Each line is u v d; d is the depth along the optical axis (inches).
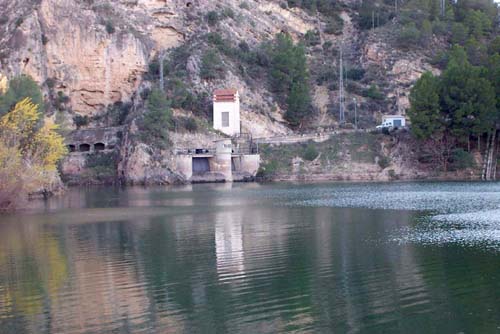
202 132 6481.3
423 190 4515.3
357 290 1642.5
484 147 6023.6
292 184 5684.1
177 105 6673.2
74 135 6811.0
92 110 7322.8
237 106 6624.0
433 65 7593.5
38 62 7022.6
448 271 1804.9
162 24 7775.6
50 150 4323.3
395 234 2454.5
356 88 7618.1
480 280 1699.1
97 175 6387.8
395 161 6131.9
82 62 7244.1
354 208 3403.1
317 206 3565.5
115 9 7647.6
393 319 1417.3
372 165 6151.6
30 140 4207.7
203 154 6279.5
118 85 7362.2
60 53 7175.2
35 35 7066.9
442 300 1535.4
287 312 1486.2
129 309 1545.3
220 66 7190.0
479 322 1384.1
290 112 7052.2
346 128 6914.4
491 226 2605.8
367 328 1370.6
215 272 1887.3
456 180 5674.2
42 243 2471.7
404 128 6318.9
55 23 7204.7
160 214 3353.8
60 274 1918.1
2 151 3678.6
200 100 6855.3
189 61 7209.6
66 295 1683.1
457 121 5772.6
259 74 7490.2
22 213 3535.9
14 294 1710.1
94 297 1656.0
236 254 2144.4
